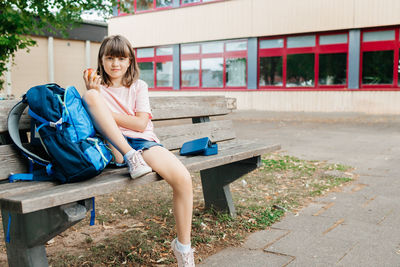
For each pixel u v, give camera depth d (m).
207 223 3.25
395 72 13.76
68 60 22.58
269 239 2.93
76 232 3.11
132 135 2.50
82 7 7.19
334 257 2.60
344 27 14.22
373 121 12.51
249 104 16.44
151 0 18.59
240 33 16.36
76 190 1.84
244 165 3.32
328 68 14.86
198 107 3.70
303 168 5.38
